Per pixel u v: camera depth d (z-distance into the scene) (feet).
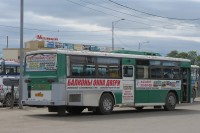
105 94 67.67
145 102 75.00
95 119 59.41
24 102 64.85
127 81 71.56
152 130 47.42
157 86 77.66
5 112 69.36
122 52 73.92
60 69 61.36
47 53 62.59
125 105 71.10
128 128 48.98
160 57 78.79
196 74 109.60
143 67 74.95
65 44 240.94
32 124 51.65
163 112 75.61
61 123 53.26
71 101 62.13
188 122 57.21
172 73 81.41
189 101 85.51
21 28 78.33
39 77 63.16
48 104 61.67
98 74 66.49
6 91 82.84
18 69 97.14
